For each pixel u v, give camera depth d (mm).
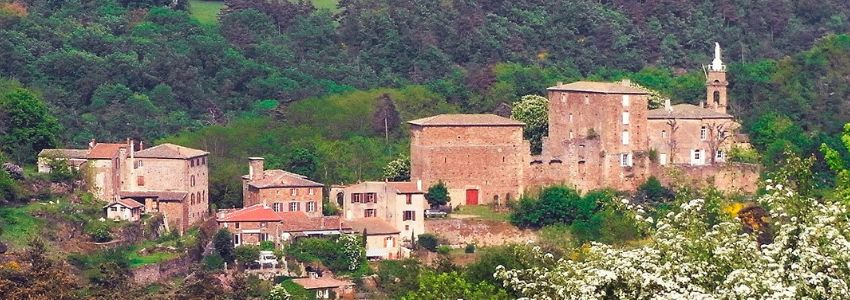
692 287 89688
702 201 97875
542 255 110188
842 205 96125
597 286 91188
